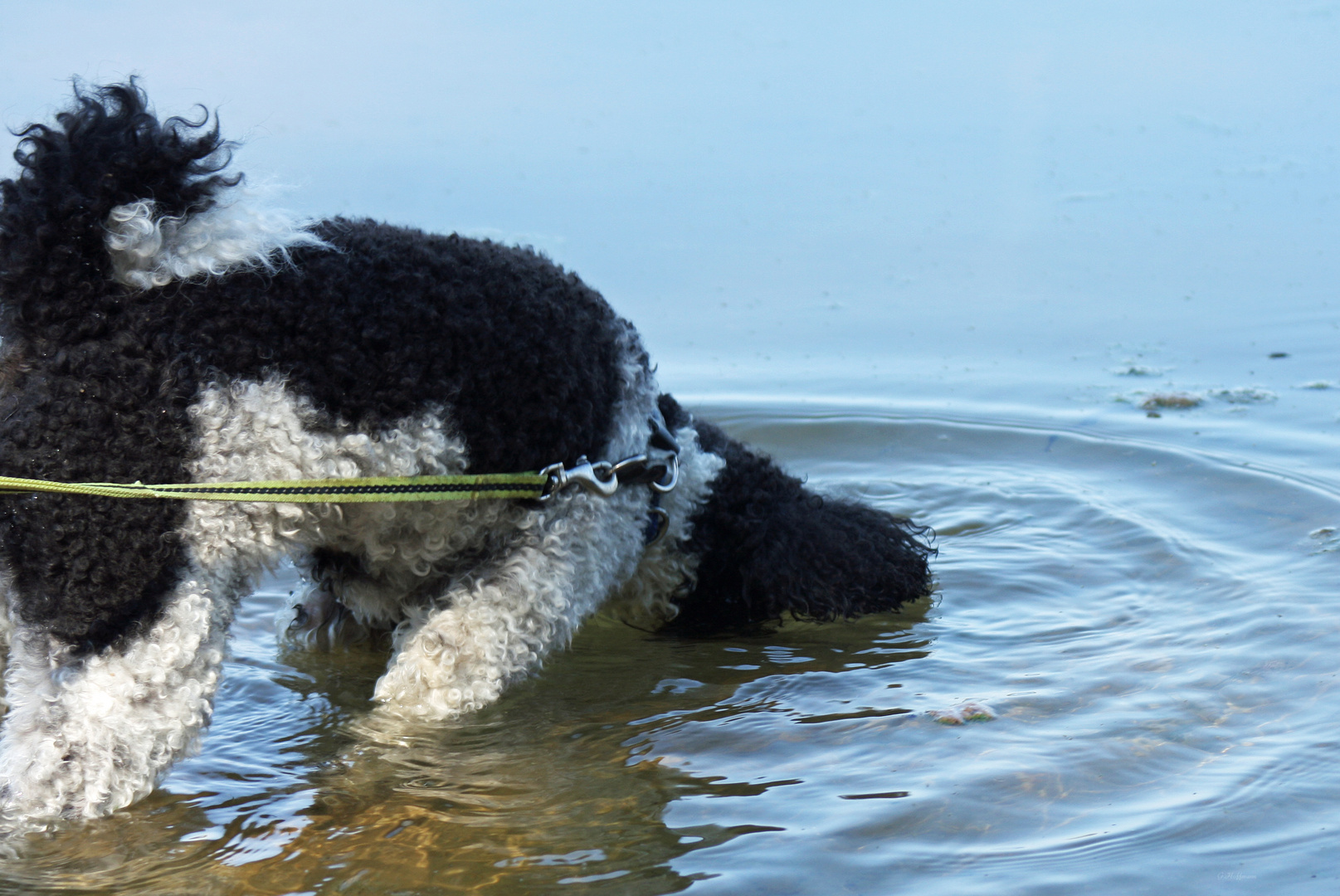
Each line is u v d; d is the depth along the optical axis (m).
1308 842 2.86
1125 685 3.76
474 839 3.05
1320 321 7.44
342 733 3.66
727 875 2.83
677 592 4.39
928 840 2.95
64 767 2.98
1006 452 6.12
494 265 3.39
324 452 3.06
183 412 2.92
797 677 4.00
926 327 7.67
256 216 3.07
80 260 2.89
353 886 2.86
